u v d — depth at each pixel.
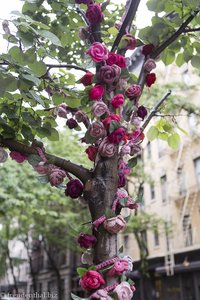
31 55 2.75
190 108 11.48
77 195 2.84
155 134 4.04
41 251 33.31
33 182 10.46
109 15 3.89
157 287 20.75
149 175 17.73
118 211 2.70
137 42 3.39
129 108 3.06
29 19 2.48
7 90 2.78
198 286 17.91
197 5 3.23
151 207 21.34
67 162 2.89
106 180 2.73
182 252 18.72
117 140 2.69
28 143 3.22
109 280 2.45
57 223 15.61
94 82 2.95
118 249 2.61
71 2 3.46
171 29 3.47
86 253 2.68
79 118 3.26
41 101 2.90
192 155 18.66
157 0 3.36
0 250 25.69
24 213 14.09
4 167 10.30
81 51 3.96
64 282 29.25
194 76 16.30
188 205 18.80
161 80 16.22
